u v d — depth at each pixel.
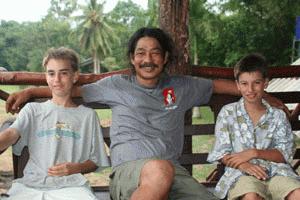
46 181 2.41
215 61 24.59
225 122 2.63
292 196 2.31
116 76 2.75
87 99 2.70
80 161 2.55
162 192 2.16
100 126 2.65
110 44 45.03
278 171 2.46
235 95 2.88
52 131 2.51
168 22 3.26
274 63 22.88
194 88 2.78
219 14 23.11
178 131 2.71
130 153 2.52
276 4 20.95
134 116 2.62
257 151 2.47
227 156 2.54
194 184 2.46
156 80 2.71
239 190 2.36
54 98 2.60
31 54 56.38
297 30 9.76
